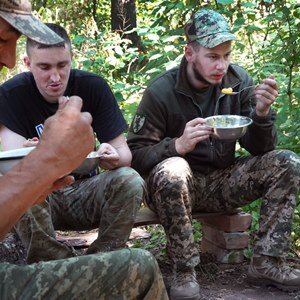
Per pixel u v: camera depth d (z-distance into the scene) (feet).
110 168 11.26
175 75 12.53
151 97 12.32
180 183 11.42
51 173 5.96
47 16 30.45
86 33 31.45
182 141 11.72
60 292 6.32
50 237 10.69
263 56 17.54
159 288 6.62
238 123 11.85
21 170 5.92
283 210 11.90
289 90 15.80
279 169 11.85
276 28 16.70
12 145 11.30
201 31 11.96
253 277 12.25
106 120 11.69
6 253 11.93
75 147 6.04
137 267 6.48
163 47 18.93
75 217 11.84
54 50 10.96
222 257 13.10
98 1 38.17
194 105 12.47
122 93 20.29
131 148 12.34
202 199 12.82
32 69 11.21
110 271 6.43
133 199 11.00
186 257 11.50
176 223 11.48
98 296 6.42
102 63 22.50
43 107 11.50
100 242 11.14
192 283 11.47
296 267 12.80
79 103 6.19
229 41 11.92
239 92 12.55
